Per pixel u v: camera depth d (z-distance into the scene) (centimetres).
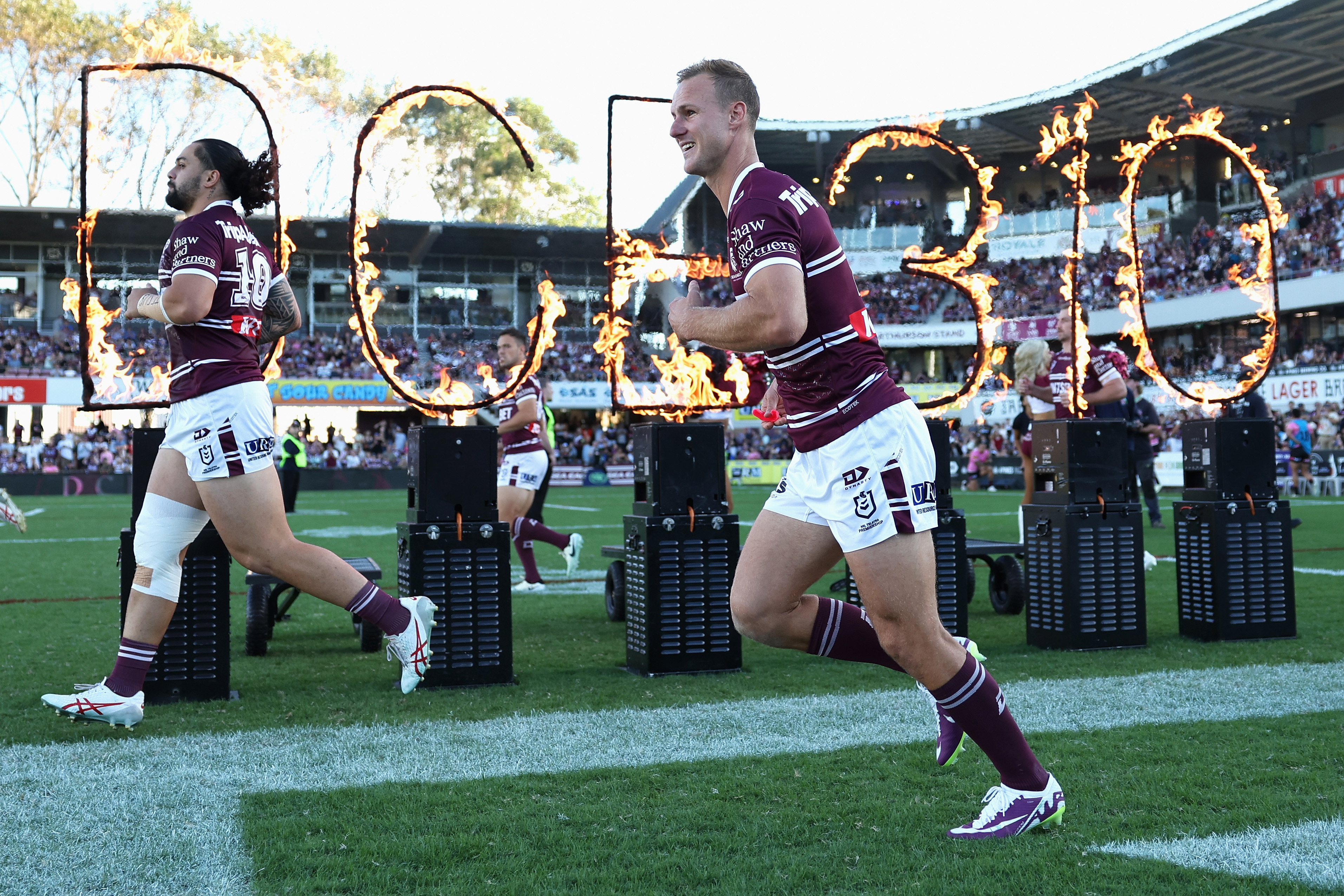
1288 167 3206
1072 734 333
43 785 286
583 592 757
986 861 224
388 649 362
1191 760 301
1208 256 3100
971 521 1366
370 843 237
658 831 245
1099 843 236
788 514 250
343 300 3331
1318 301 2731
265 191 360
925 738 332
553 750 321
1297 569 800
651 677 444
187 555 400
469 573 429
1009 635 548
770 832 244
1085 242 3525
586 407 3375
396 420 3531
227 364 339
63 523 1550
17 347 3084
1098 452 498
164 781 289
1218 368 2898
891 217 3784
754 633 260
